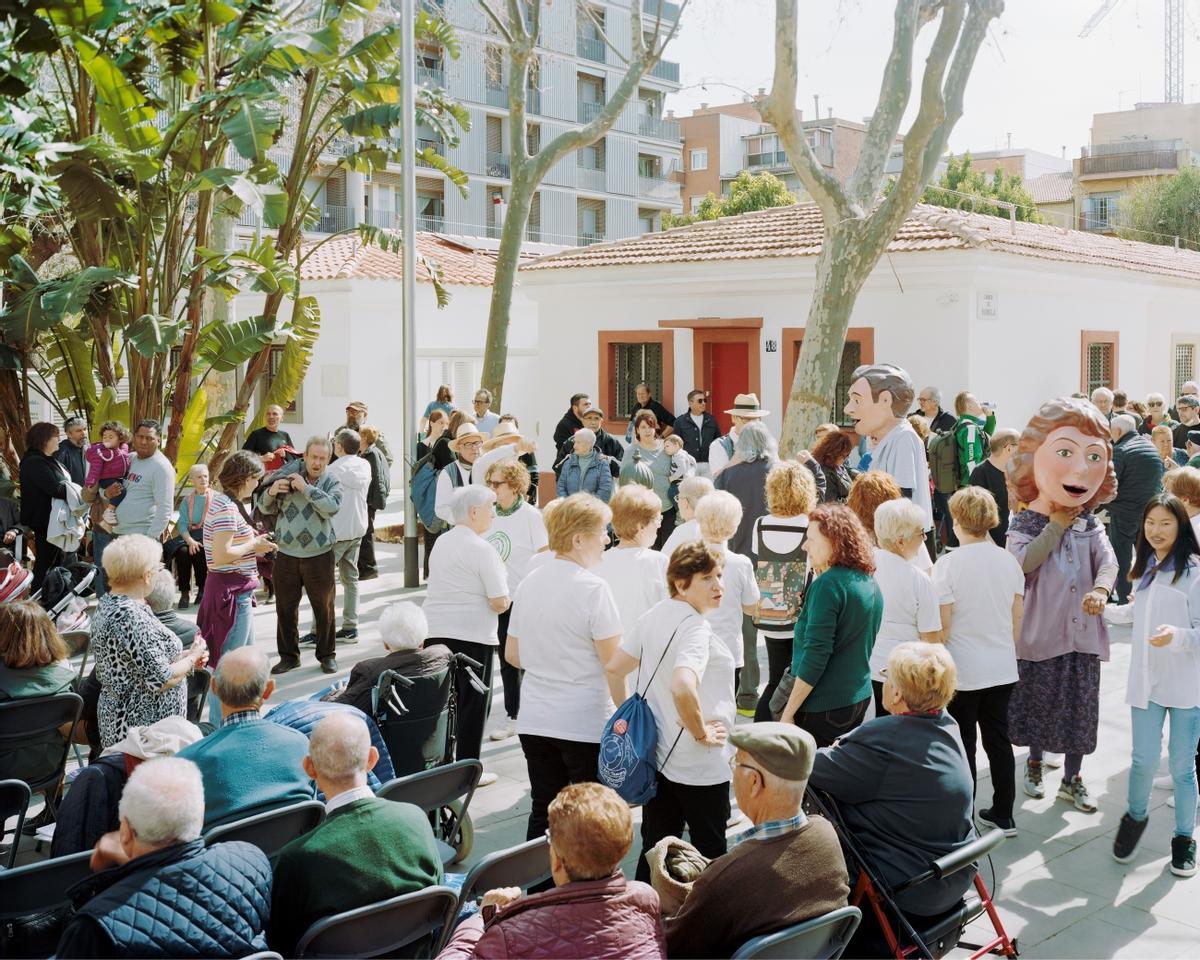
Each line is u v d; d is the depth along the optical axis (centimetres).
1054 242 1816
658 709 448
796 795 331
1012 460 669
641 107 5712
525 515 724
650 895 308
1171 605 529
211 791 411
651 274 1633
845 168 6391
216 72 1245
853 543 509
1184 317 2064
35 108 1367
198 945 315
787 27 1084
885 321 1490
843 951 349
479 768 469
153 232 1329
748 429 784
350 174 4222
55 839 422
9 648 525
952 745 396
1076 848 566
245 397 1447
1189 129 6644
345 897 344
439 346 2262
